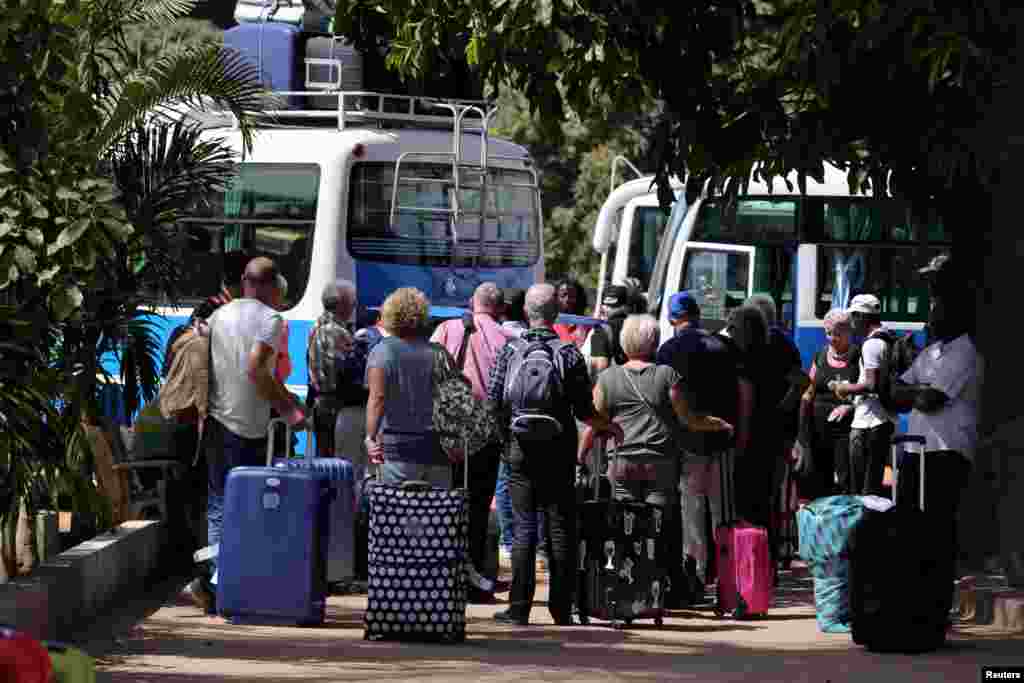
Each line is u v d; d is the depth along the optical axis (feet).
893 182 65.00
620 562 56.18
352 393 64.64
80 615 53.11
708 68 66.23
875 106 62.39
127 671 43.75
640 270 121.39
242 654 47.29
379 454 53.93
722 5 65.87
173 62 57.52
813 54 59.00
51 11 48.34
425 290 96.89
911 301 107.55
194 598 57.00
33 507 49.21
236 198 96.32
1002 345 62.23
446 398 53.42
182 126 61.87
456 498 50.98
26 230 43.65
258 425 54.95
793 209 108.37
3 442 45.50
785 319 108.37
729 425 59.00
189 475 64.34
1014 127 59.47
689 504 61.26
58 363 49.03
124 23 58.29
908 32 57.72
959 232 64.54
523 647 50.80
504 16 62.49
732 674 45.27
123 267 54.03
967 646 51.70
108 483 62.18
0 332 45.11
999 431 59.47
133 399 56.59
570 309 78.54
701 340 60.70
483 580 61.93
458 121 96.89
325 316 67.31
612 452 59.21
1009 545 58.65
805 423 78.38
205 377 54.95
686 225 110.11
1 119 46.68
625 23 63.36
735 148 66.03
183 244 57.21
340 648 48.93
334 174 94.32
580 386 54.95
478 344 64.18
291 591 53.26
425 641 50.96
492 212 99.55
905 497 57.00
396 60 67.21
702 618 59.21
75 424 48.08
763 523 65.92
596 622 57.31
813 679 44.57
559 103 65.26
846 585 55.67
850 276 107.86
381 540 50.98
